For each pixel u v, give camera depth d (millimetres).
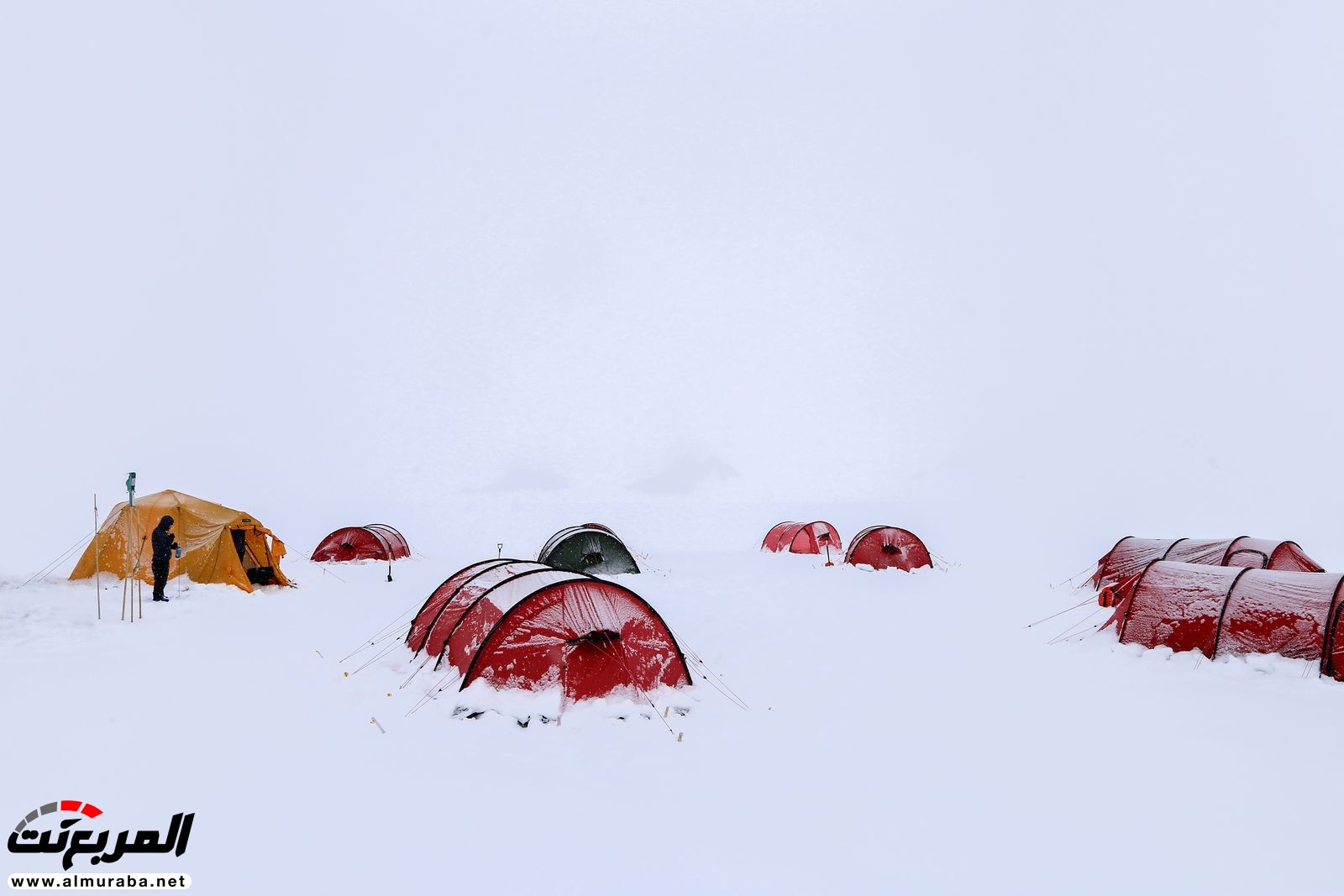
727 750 9234
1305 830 7227
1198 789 8180
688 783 8227
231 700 10594
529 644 10758
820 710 10852
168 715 9906
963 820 7414
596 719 10094
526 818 7293
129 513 20047
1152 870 6469
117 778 7973
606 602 11211
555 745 9258
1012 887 6188
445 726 9812
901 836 7047
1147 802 7844
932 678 12688
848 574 26109
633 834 7016
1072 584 23578
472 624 11570
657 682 11031
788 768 8672
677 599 20672
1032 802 7824
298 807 7434
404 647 13797
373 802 7574
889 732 9953
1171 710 10953
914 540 27688
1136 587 14953
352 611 17875
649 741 9477
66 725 9430
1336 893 6121
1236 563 19219
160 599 17766
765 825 7234
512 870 6328
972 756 9109
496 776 8281
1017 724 10281
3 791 7613
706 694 11406
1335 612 12242
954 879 6293
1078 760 8977
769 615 18375
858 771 8633
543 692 10445
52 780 7875
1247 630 13039
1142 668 13242
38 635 14297
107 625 15305
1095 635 15508
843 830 7168
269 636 14875
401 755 8828
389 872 6266
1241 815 7543
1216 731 10039
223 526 20656
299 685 11461
